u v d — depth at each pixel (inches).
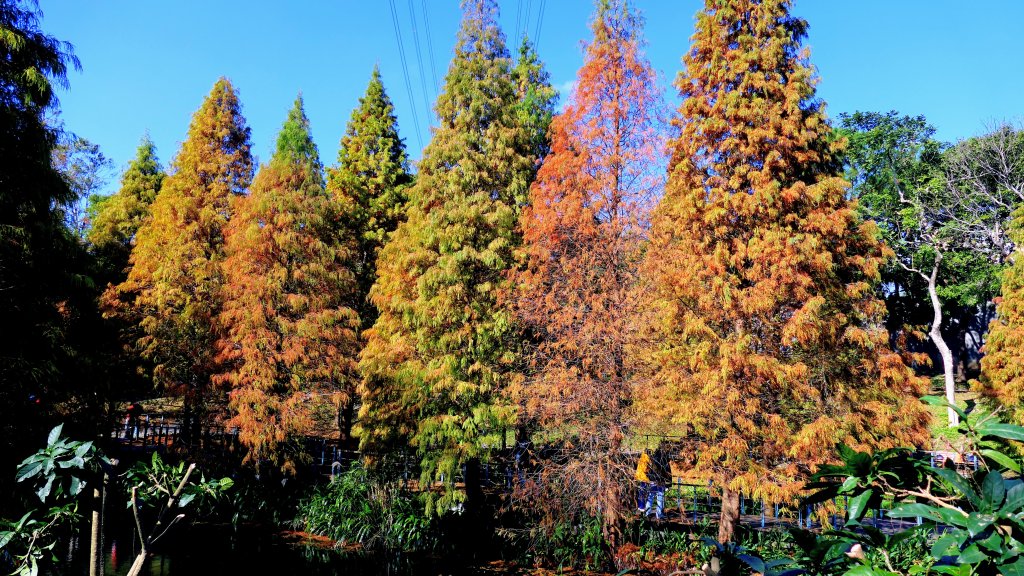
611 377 506.6
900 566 77.9
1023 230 708.7
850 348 465.7
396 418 591.5
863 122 1190.3
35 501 192.1
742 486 430.9
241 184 845.8
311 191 700.7
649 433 513.0
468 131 613.3
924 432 432.1
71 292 547.8
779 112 464.4
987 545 65.7
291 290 684.1
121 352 722.2
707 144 496.4
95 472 100.7
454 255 564.4
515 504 549.6
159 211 839.7
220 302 741.3
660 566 434.6
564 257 530.3
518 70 813.9
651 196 534.3
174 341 757.9
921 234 1083.9
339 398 663.8
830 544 76.9
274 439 631.2
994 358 654.5
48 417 486.6
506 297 549.0
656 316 492.7
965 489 72.2
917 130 1146.0
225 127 841.5
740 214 466.6
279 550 518.6
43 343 491.5
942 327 1289.4
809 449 422.0
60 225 545.3
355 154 965.2
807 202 454.6
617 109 538.6
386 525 546.6
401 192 936.3
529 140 634.8
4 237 449.1
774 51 477.4
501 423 535.5
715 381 443.2
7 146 467.8
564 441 527.2
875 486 83.7
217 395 724.7
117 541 477.1
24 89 478.6
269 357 650.2
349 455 791.7
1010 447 86.7
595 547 475.2
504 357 552.7
